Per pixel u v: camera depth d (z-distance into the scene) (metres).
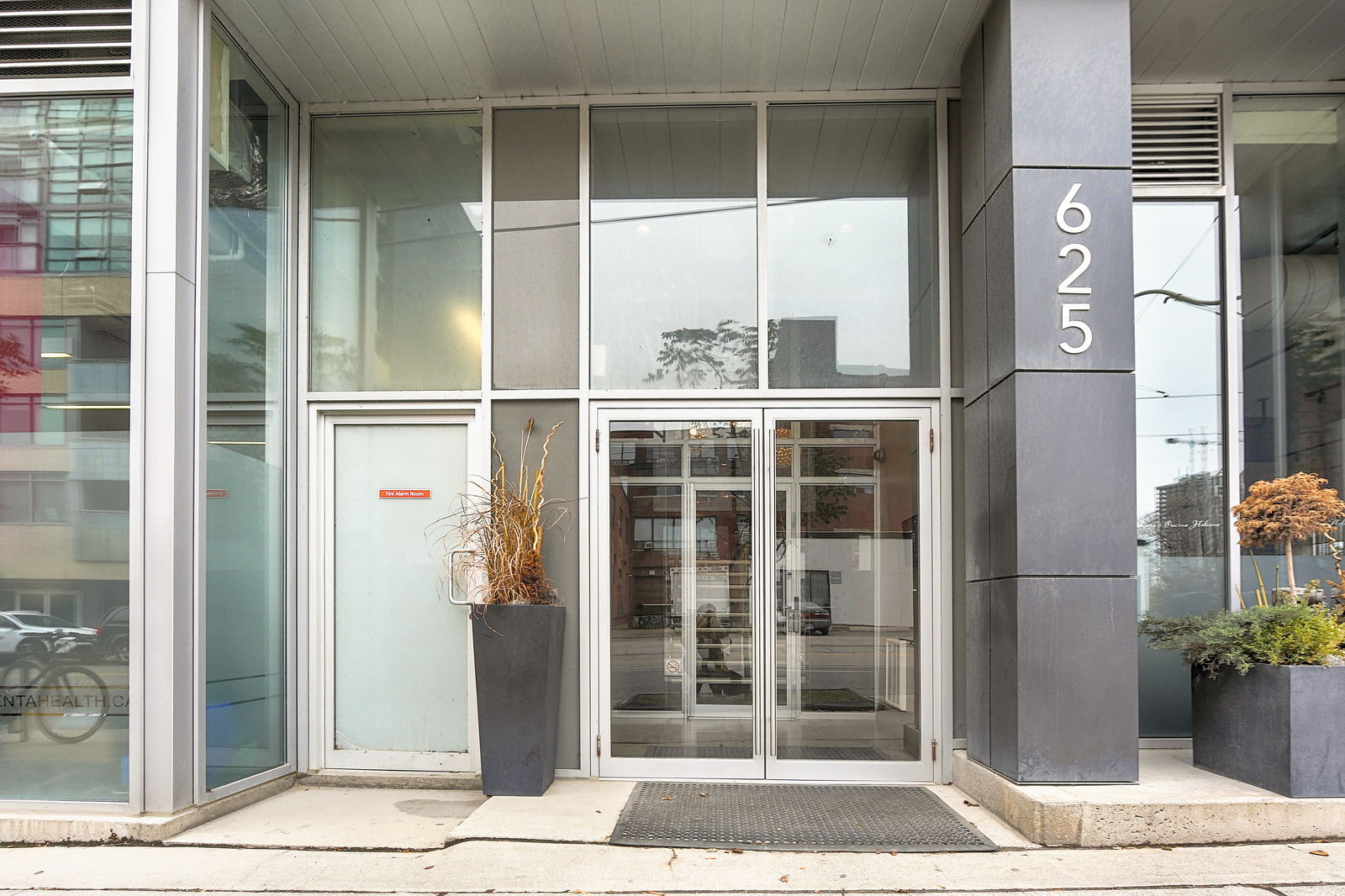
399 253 5.40
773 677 5.06
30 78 4.29
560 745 5.04
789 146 5.34
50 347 4.24
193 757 4.25
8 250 4.30
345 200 5.44
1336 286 5.41
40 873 3.66
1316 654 4.08
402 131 5.46
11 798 4.13
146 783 4.08
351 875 3.63
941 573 5.05
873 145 5.33
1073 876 3.52
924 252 5.25
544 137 5.37
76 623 4.16
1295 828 3.86
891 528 5.10
